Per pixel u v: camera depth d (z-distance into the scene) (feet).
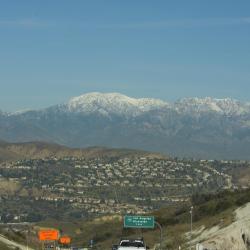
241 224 508.94
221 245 475.72
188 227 594.65
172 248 522.47
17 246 470.80
